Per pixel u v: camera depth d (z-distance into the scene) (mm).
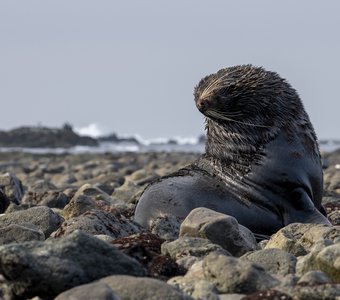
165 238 40781
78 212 50031
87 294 25172
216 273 28703
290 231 40094
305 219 47094
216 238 36875
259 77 49406
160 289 26188
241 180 48656
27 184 95750
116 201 61812
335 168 99688
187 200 47875
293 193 47719
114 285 26469
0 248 27328
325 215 51188
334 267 30203
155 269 30906
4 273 27406
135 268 28672
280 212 47906
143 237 36031
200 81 51688
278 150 48594
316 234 38438
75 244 28109
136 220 48125
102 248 28484
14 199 65312
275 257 32219
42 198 60875
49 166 141500
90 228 39719
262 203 47938
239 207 48062
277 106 49281
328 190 68938
